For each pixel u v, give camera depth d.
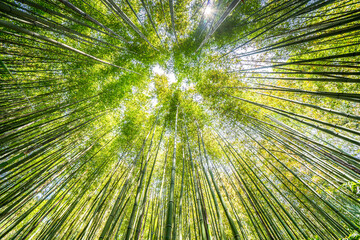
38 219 3.18
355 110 4.48
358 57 4.12
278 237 3.27
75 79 5.27
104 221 4.44
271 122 5.35
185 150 5.90
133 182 4.77
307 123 3.30
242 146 5.96
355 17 1.80
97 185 4.90
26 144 2.96
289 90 3.44
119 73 6.20
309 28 2.67
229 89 5.84
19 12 1.54
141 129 6.59
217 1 5.18
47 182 3.76
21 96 3.80
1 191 3.16
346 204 3.74
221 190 5.80
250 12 5.19
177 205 4.54
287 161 5.62
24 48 3.91
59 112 4.60
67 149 4.49
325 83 4.83
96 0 5.33
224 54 6.05
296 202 5.36
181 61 6.72
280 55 5.10
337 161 3.07
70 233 3.59
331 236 3.86
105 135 5.96
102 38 5.72
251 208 5.28
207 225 2.21
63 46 2.16
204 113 6.69
